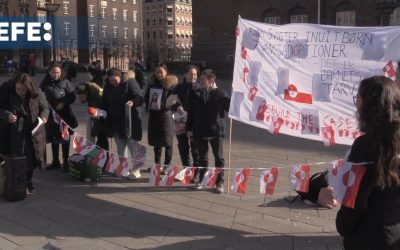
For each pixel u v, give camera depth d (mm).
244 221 6117
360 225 2916
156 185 7105
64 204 6789
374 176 2793
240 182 6445
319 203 6676
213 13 43812
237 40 6785
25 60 37125
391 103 2793
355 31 5918
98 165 7566
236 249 5246
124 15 103000
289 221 6121
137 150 7781
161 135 8117
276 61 6484
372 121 2805
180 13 148750
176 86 7938
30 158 7195
